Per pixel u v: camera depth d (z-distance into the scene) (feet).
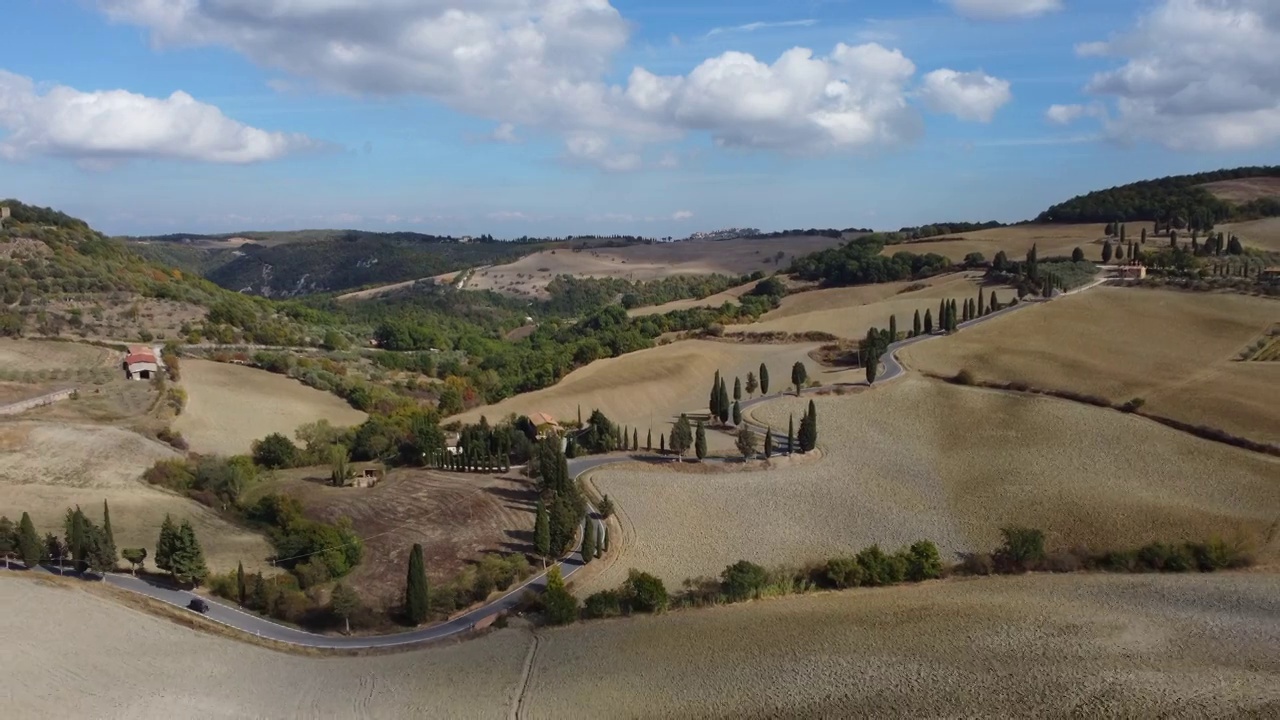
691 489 395.96
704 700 221.66
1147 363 529.86
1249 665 224.94
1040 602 277.03
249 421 507.30
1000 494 374.43
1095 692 212.43
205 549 329.72
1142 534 328.90
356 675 246.68
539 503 360.07
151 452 411.95
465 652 259.80
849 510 368.68
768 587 297.33
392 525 362.74
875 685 223.30
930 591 294.87
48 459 386.93
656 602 284.20
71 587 291.58
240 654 258.57
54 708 220.23
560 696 228.02
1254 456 388.16
